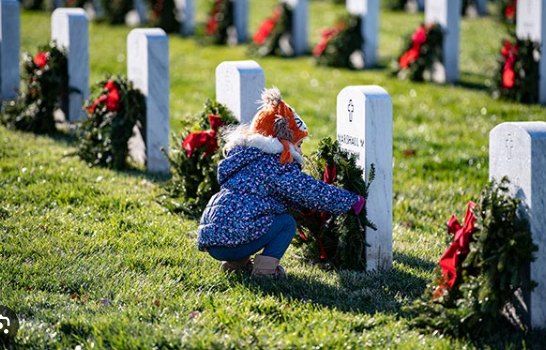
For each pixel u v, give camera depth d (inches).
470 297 291.1
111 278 340.2
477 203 298.5
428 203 482.0
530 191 288.0
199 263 361.4
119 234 397.7
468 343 288.2
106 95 536.7
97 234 394.3
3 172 500.1
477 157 568.7
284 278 344.2
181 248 378.6
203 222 339.9
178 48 1066.1
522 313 297.6
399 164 557.6
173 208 436.8
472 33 1067.3
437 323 294.8
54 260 356.8
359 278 347.6
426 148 595.2
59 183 478.9
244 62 436.5
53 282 335.3
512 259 288.7
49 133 624.1
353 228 348.5
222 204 336.2
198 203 431.8
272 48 1004.6
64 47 622.5
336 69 913.5
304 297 329.1
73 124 595.5
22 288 327.6
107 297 323.6
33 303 314.7
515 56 727.7
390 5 1298.0
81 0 1332.4
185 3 1167.6
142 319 301.9
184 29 1173.7
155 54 516.7
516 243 286.5
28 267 347.9
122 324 292.0
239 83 424.5
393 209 468.4
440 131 642.8
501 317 305.4
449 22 816.9
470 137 625.3
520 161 291.4
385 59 964.0
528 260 289.1
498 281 290.8
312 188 332.5
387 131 346.9
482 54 950.4
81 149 538.3
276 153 335.9
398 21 1206.3
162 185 484.4
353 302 325.4
